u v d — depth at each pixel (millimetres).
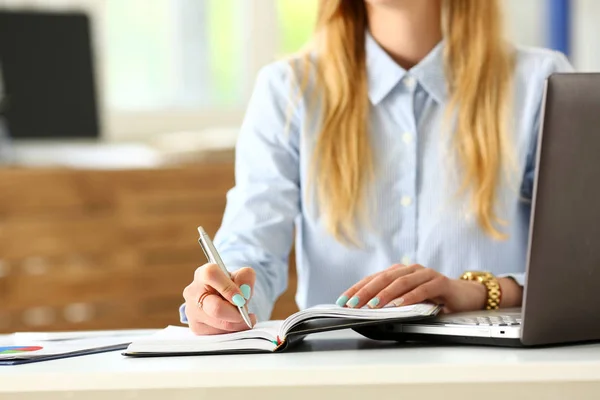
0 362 1234
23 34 3840
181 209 3742
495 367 1078
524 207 2045
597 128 1158
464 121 1981
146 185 3699
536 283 1209
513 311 1553
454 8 2037
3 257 3561
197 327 1421
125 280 3688
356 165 1944
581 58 5301
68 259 3637
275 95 2000
